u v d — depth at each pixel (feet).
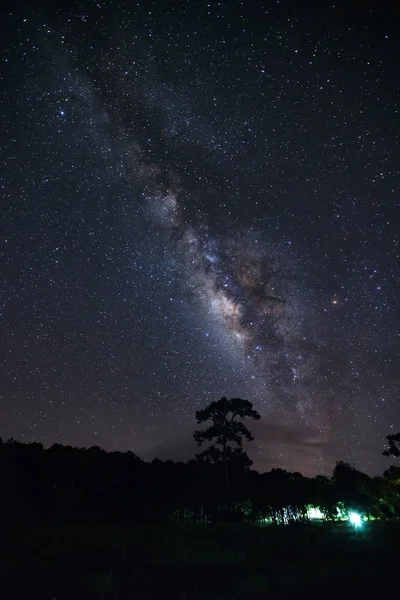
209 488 143.23
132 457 163.73
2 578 42.42
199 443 132.67
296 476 188.96
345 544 59.31
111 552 57.67
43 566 48.08
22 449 142.31
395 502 143.02
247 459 133.69
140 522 121.29
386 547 55.83
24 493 123.85
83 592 37.52
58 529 83.25
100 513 128.26
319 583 36.65
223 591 36.45
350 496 156.46
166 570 45.91
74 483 135.95
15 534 71.82
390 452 125.18
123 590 37.81
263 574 40.73
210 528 87.97
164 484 149.07
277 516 164.35
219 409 131.03
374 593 33.27
